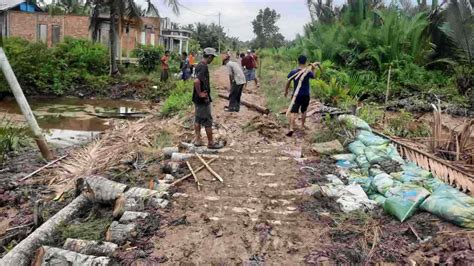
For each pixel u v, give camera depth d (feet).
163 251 13.34
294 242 13.87
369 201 16.63
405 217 14.64
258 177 19.92
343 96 40.50
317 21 86.17
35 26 94.84
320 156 22.94
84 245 13.50
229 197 17.56
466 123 22.16
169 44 134.72
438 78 57.21
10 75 26.35
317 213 15.88
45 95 63.62
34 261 12.98
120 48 77.15
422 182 17.16
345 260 12.67
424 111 44.78
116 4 68.95
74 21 94.73
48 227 15.03
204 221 15.33
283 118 32.22
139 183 19.58
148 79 69.21
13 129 32.91
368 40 63.10
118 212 15.80
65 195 19.70
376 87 53.26
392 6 70.13
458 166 18.89
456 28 52.31
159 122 33.68
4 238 15.99
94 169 21.80
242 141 26.43
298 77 27.48
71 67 69.82
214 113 35.68
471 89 49.62
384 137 25.16
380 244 13.32
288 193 17.92
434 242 12.96
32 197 20.53
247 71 53.72
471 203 14.28
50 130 38.99
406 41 61.26
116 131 31.07
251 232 14.56
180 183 19.10
